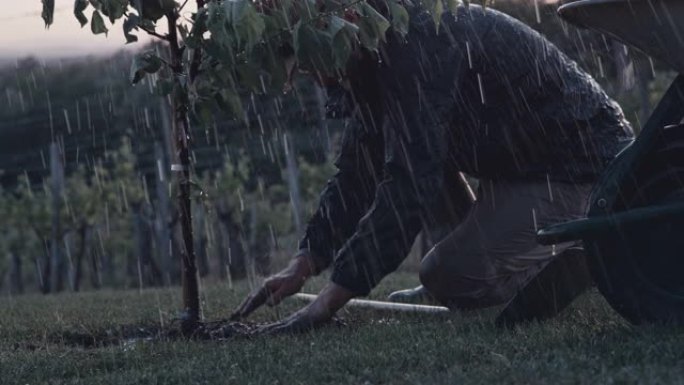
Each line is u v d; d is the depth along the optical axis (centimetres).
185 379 331
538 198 451
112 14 416
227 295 639
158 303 611
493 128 434
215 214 1422
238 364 350
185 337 450
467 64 421
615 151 436
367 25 386
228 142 1495
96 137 1658
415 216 409
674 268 365
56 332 495
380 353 344
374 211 412
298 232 1273
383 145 457
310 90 1276
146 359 384
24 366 382
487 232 462
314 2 394
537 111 430
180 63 440
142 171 1584
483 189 466
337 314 499
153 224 1522
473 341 357
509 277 473
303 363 338
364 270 416
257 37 380
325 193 474
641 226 362
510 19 434
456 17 418
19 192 1655
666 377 275
